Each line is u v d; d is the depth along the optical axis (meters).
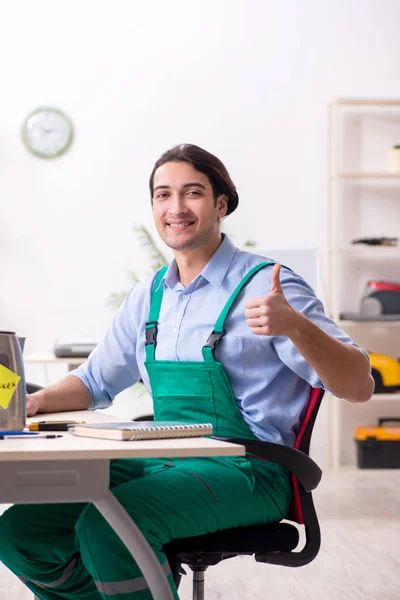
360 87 6.05
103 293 5.93
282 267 2.01
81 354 4.33
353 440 5.94
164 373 1.96
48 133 5.87
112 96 5.93
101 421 1.85
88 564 1.58
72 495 1.33
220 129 5.98
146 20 5.95
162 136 5.95
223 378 1.89
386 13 6.05
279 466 1.84
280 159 5.99
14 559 1.80
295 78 6.01
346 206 6.00
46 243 5.90
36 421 1.83
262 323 1.63
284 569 3.31
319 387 1.84
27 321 5.89
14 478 1.30
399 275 6.04
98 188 5.92
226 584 3.12
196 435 1.48
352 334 6.00
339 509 4.37
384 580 3.15
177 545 1.71
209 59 5.98
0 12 5.86
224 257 2.02
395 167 5.80
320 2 6.02
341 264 6.02
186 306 2.01
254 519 1.77
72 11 5.90
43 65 5.88
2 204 5.87
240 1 5.98
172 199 2.03
